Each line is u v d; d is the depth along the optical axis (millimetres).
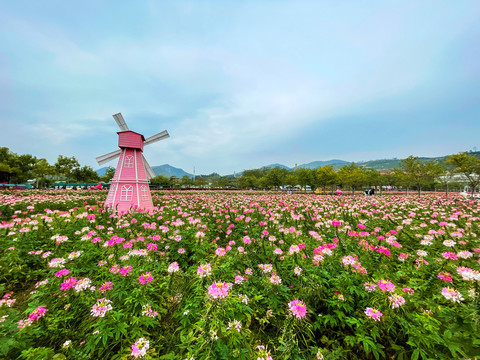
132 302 3455
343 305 3139
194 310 3111
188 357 2414
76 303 3279
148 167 21125
